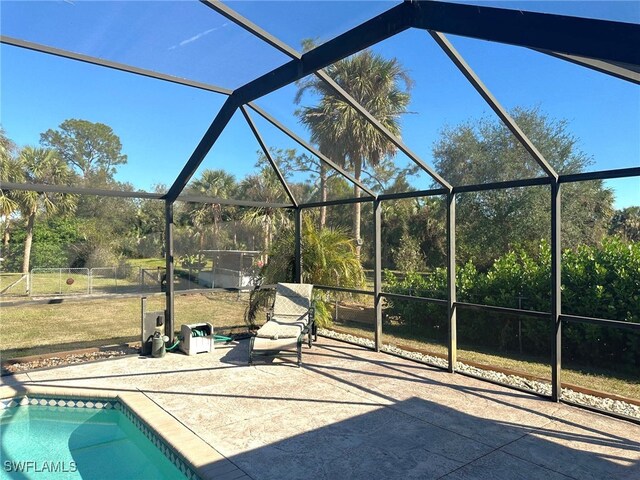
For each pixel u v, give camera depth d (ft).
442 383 16.71
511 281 22.97
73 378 17.13
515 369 19.57
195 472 10.39
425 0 10.09
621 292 18.67
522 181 15.19
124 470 12.08
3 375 17.53
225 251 34.65
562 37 8.05
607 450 11.19
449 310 18.03
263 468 10.26
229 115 17.37
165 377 17.33
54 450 13.30
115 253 29.30
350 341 23.93
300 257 25.89
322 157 19.30
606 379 17.89
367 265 31.81
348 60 20.07
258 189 35.68
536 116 24.32
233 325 28.04
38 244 26.50
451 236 17.90
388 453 11.07
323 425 12.79
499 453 11.06
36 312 28.55
